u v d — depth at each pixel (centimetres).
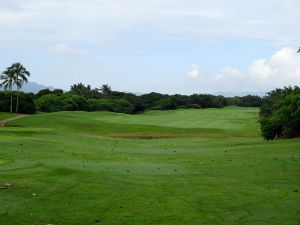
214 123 8806
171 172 2478
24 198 1678
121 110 15875
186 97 19138
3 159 2714
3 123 8275
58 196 1733
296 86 5709
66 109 14438
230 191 1903
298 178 2259
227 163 2903
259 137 6166
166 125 8181
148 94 18725
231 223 1430
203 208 1611
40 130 5522
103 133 7075
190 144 4884
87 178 2092
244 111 14100
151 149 4238
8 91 12850
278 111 5212
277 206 1630
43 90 17038
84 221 1437
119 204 1650
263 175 2366
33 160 2758
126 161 3128
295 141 4453
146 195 1800
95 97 17925
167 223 1430
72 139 4903
